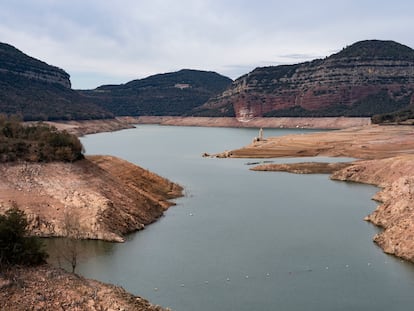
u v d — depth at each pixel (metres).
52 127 74.94
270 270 44.25
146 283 40.81
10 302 30.72
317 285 40.97
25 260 36.03
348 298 38.38
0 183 56.31
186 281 41.38
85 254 47.72
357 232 57.00
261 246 51.28
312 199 77.75
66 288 33.41
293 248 50.69
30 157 60.97
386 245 50.34
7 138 63.38
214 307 36.53
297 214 66.44
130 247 50.38
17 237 36.44
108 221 54.41
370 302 37.72
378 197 77.00
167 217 64.12
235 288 40.16
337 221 62.41
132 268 44.16
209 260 46.69
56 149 64.25
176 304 36.97
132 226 57.03
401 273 43.78
